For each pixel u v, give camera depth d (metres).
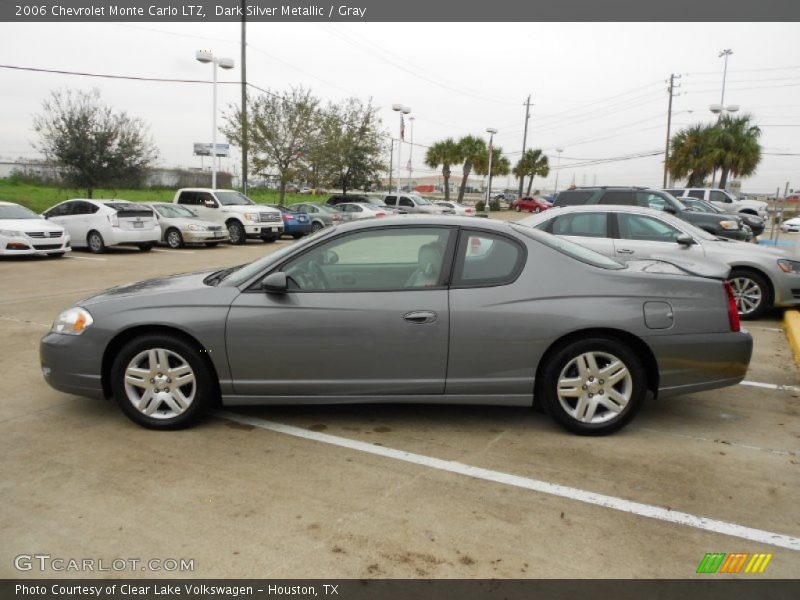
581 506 3.24
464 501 3.29
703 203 17.72
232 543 2.89
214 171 23.77
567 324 3.91
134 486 3.43
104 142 24.97
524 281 4.00
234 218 19.83
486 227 4.14
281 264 4.14
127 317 4.08
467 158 47.19
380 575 2.66
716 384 4.05
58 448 3.93
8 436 4.11
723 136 35.78
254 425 4.34
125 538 2.93
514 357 3.98
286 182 29.17
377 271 4.18
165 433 4.18
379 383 4.05
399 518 3.11
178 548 2.85
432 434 4.19
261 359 4.05
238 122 28.05
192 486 3.43
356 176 34.16
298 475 3.58
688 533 3.00
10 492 3.36
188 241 17.94
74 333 4.15
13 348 6.39
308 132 28.47
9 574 2.68
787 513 3.19
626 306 3.92
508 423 4.39
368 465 3.71
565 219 8.53
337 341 3.99
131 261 14.59
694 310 3.96
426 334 3.96
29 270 12.66
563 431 4.25
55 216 16.91
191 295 4.12
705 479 3.55
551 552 2.83
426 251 4.11
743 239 11.35
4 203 15.16
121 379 4.16
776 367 5.95
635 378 4.00
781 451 3.95
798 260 7.93
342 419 4.46
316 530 3.00
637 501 3.30
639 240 8.14
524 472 3.62
